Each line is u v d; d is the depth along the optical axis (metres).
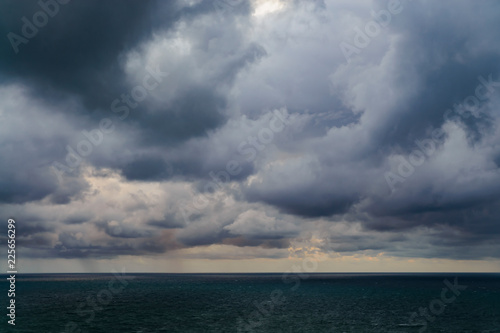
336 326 66.81
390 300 118.44
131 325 67.69
